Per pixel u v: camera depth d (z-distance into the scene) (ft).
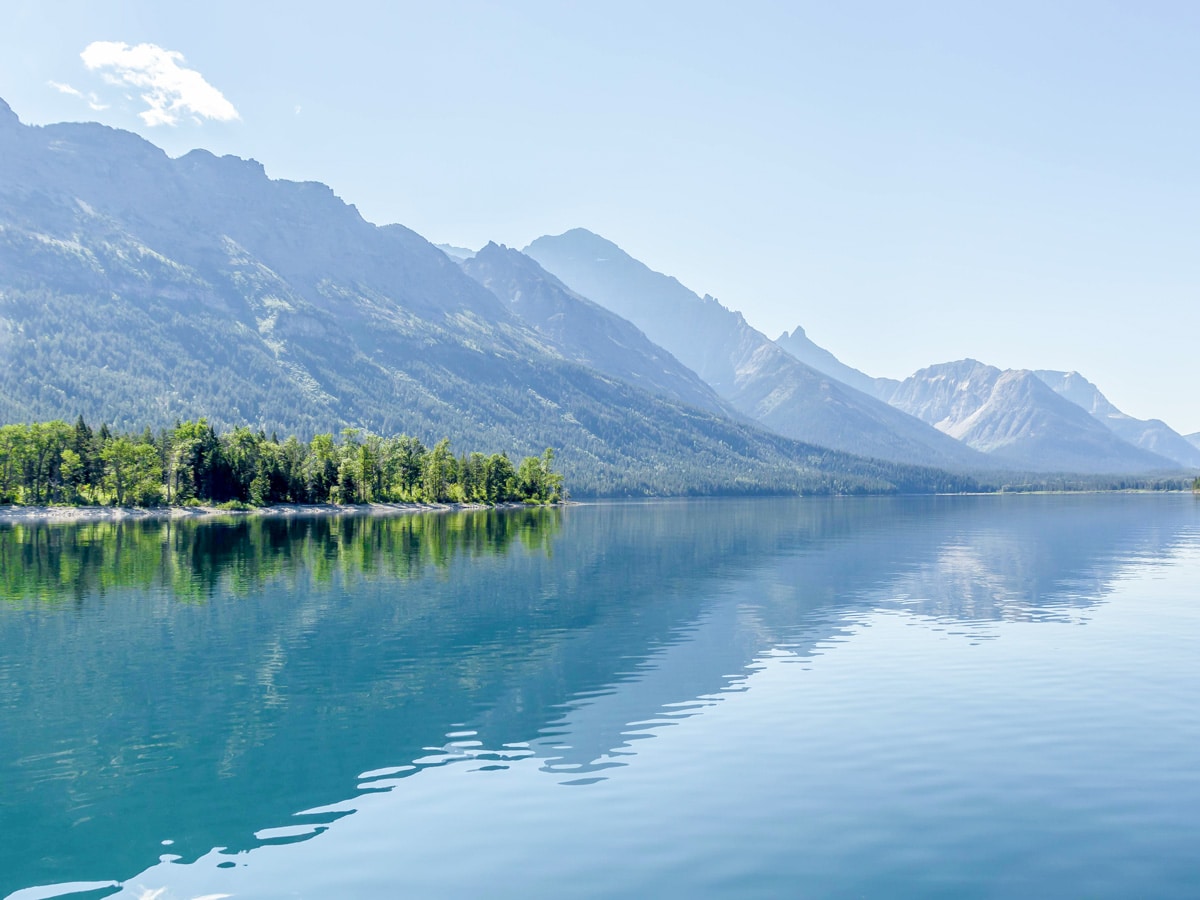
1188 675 172.35
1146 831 99.09
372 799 110.93
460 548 446.19
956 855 93.50
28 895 87.92
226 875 91.25
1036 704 151.12
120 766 124.57
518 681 171.32
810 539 554.87
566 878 89.10
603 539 536.42
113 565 354.54
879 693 159.63
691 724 140.87
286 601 267.59
